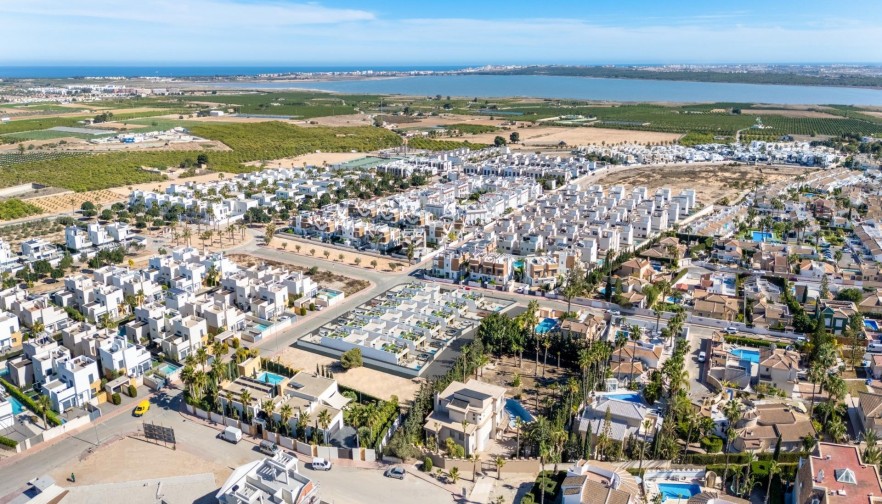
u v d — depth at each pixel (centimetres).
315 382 18112
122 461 15738
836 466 13800
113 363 19188
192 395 18075
